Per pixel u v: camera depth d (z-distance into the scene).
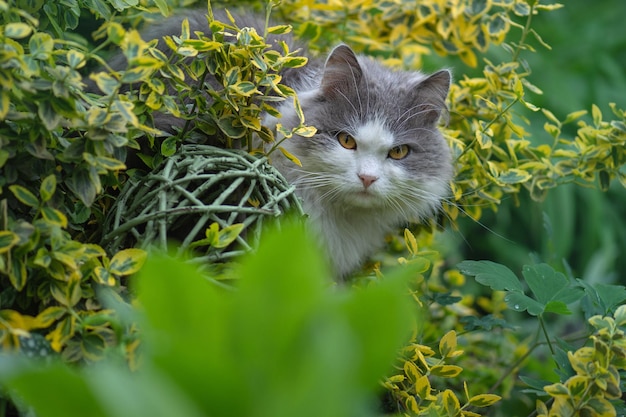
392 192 2.36
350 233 2.48
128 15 2.48
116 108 1.61
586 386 1.85
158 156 1.91
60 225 1.58
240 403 0.64
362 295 0.62
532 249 4.30
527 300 2.01
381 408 2.23
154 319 0.64
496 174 2.45
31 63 1.55
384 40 3.02
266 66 1.90
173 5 2.77
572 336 2.49
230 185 1.83
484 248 4.21
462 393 2.55
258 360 0.64
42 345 1.51
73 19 2.04
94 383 0.62
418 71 2.74
